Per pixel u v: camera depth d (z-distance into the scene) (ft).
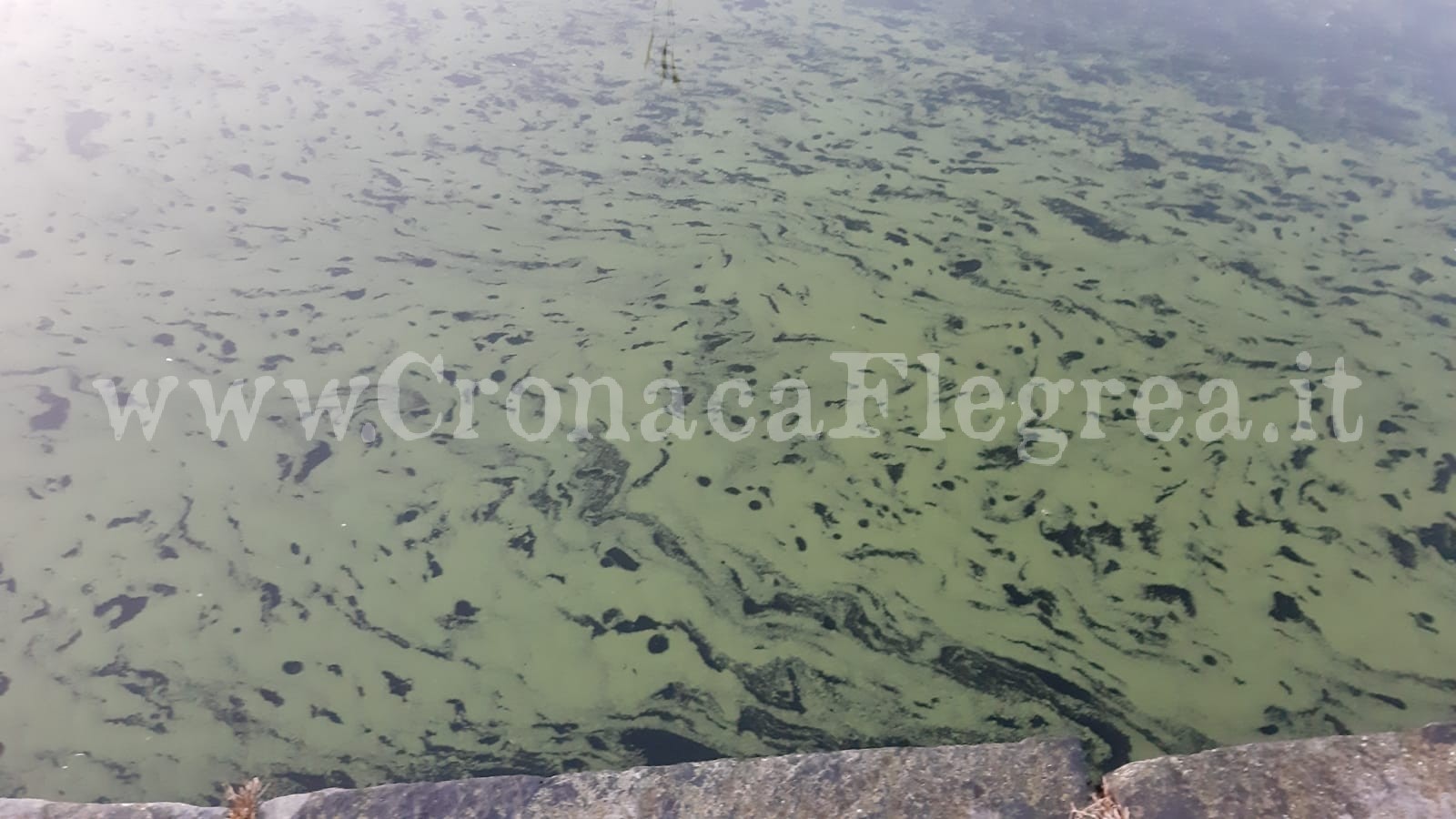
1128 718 7.03
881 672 7.36
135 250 11.26
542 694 7.24
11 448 9.02
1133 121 13.82
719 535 8.37
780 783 5.60
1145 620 7.66
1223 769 5.56
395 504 8.63
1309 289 10.91
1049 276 11.14
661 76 14.79
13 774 6.75
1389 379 9.77
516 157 12.96
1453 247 11.47
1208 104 14.20
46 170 12.44
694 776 5.66
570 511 8.59
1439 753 5.55
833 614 7.75
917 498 8.66
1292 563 8.03
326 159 12.80
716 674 7.36
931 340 10.32
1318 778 5.48
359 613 7.79
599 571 8.10
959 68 15.06
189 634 7.62
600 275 11.14
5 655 7.45
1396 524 8.32
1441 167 12.81
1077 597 7.82
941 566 8.09
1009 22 16.43
